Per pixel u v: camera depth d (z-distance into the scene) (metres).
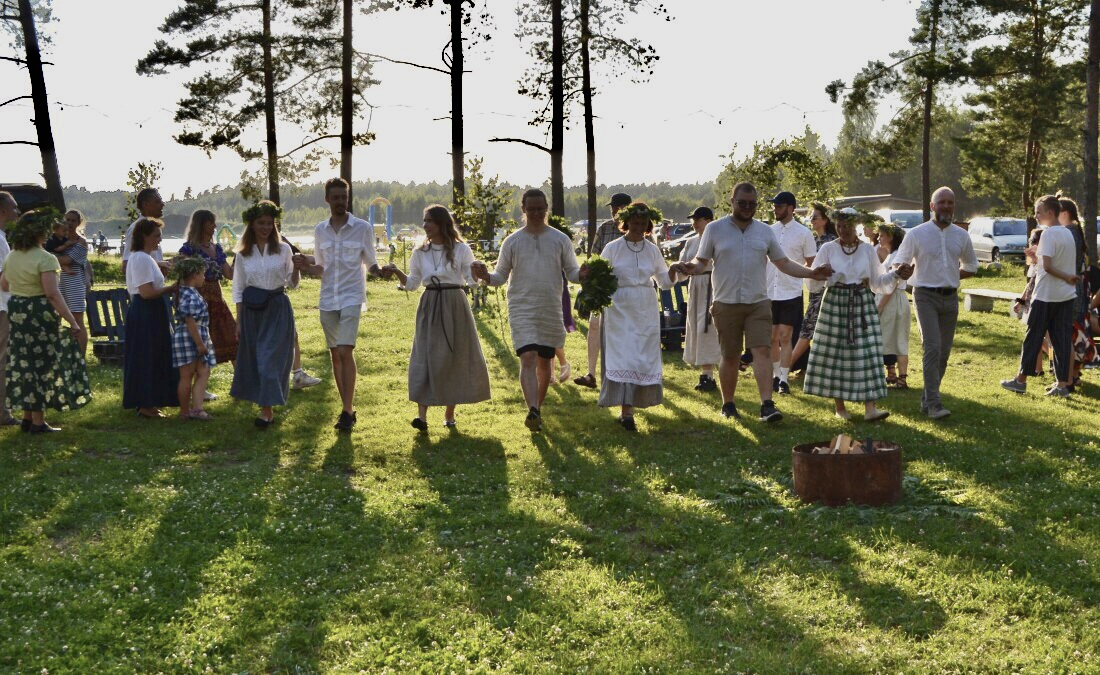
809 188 20.52
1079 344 9.89
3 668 4.01
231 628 4.37
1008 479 6.58
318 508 5.99
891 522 5.66
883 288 8.20
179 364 8.20
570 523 5.72
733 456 7.18
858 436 7.71
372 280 23.02
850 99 29.80
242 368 8.00
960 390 9.82
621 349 7.92
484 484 6.53
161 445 7.52
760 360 8.27
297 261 7.94
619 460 7.09
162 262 9.06
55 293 7.60
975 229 33.03
